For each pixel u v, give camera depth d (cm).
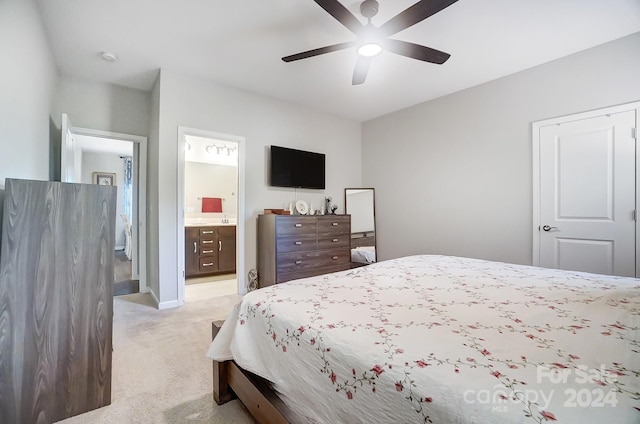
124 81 335
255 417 126
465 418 59
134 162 418
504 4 204
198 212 513
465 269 191
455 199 362
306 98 385
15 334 133
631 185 243
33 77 202
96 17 220
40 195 138
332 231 390
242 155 360
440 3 160
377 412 75
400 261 221
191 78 320
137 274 428
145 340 227
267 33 241
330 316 108
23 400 133
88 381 147
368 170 477
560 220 281
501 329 94
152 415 144
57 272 141
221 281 432
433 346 83
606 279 162
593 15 216
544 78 288
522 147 304
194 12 215
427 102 391
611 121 252
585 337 87
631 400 58
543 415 56
